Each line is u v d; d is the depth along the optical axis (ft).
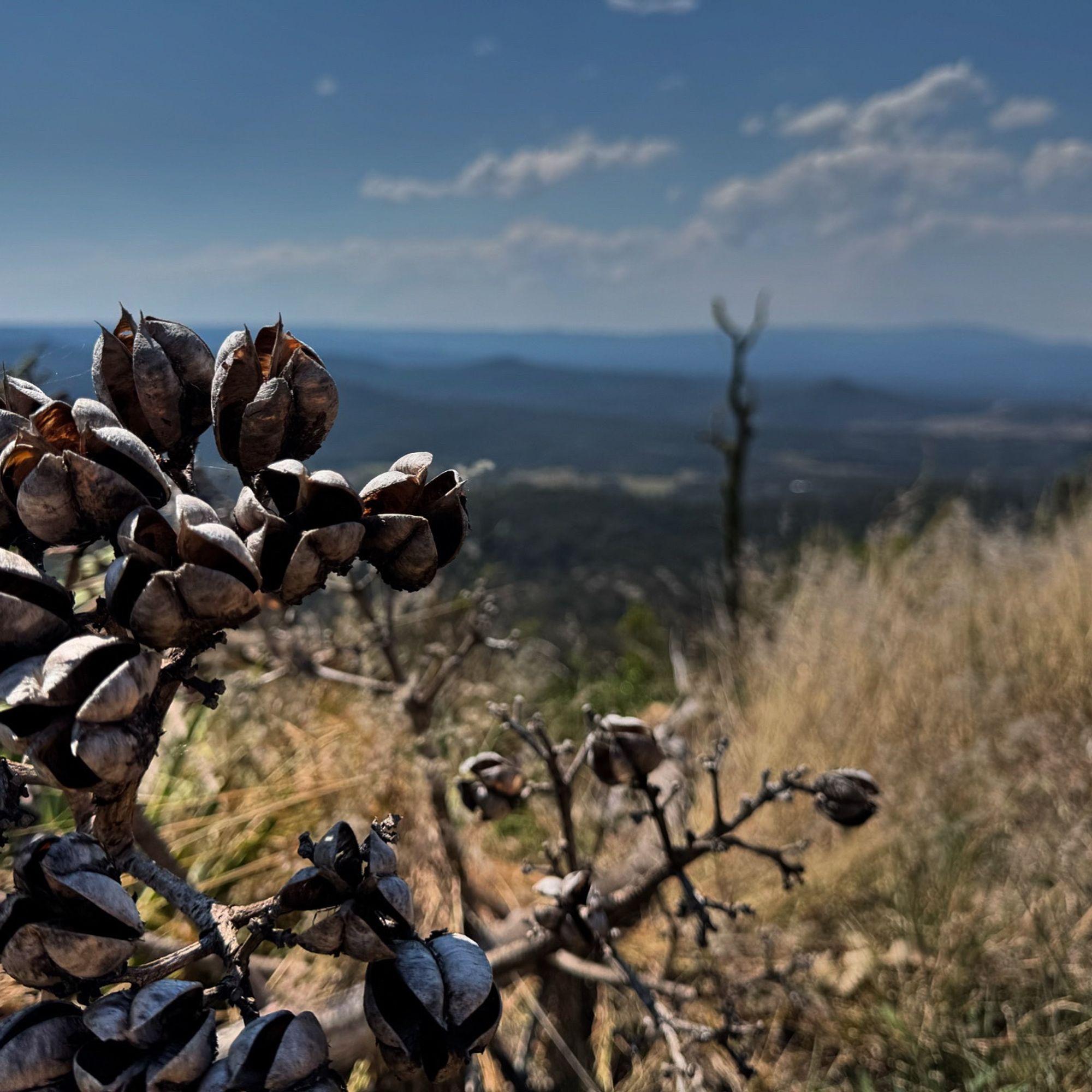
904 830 2.20
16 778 0.82
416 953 0.80
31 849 0.75
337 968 1.60
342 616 2.45
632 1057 1.69
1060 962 1.75
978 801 2.32
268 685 2.23
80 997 0.78
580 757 1.49
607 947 1.33
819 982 1.86
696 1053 1.70
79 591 1.52
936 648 2.95
